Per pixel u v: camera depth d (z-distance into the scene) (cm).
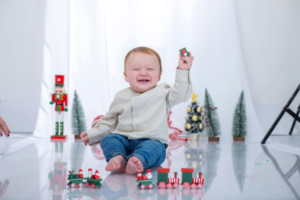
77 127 246
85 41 255
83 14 256
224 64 255
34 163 134
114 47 264
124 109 134
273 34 278
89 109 252
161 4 263
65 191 91
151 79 136
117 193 89
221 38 256
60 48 253
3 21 275
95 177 98
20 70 276
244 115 245
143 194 89
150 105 134
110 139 125
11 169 121
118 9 264
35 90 276
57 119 237
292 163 140
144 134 128
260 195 89
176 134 243
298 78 277
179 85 133
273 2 276
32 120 275
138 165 109
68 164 133
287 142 224
